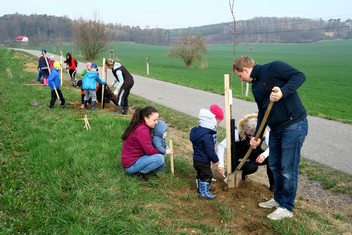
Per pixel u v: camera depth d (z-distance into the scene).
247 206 5.14
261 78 4.59
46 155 6.78
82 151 6.98
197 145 5.37
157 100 15.30
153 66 47.75
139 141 5.71
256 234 4.45
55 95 11.79
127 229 4.39
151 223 4.50
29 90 15.24
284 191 4.75
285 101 4.45
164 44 124.62
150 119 5.77
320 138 9.39
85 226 4.42
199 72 41.03
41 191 5.38
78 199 5.09
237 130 6.01
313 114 12.65
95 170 6.12
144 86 20.44
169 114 11.97
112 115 10.99
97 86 12.57
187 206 5.06
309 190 6.38
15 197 5.15
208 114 5.34
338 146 8.65
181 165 6.54
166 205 5.05
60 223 4.56
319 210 5.46
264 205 5.10
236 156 5.90
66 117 10.25
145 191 5.45
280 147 4.79
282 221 4.64
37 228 4.50
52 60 17.25
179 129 10.43
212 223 4.65
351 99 23.36
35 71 23.98
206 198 5.31
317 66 52.47
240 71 4.72
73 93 14.98
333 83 33.53
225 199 5.34
